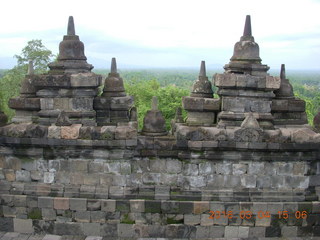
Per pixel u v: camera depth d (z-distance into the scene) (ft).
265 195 31.12
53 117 31.76
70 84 30.68
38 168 31.63
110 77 34.71
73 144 29.84
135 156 30.91
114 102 33.40
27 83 33.27
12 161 31.83
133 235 31.71
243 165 30.86
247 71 30.99
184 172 31.12
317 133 29.94
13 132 29.91
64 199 31.30
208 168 30.96
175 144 30.35
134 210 31.22
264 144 29.40
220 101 31.83
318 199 31.50
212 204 30.96
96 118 33.86
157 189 31.32
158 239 31.45
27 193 31.78
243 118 30.66
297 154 30.50
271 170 30.99
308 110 118.21
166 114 109.91
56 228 31.96
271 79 29.81
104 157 30.73
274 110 32.89
